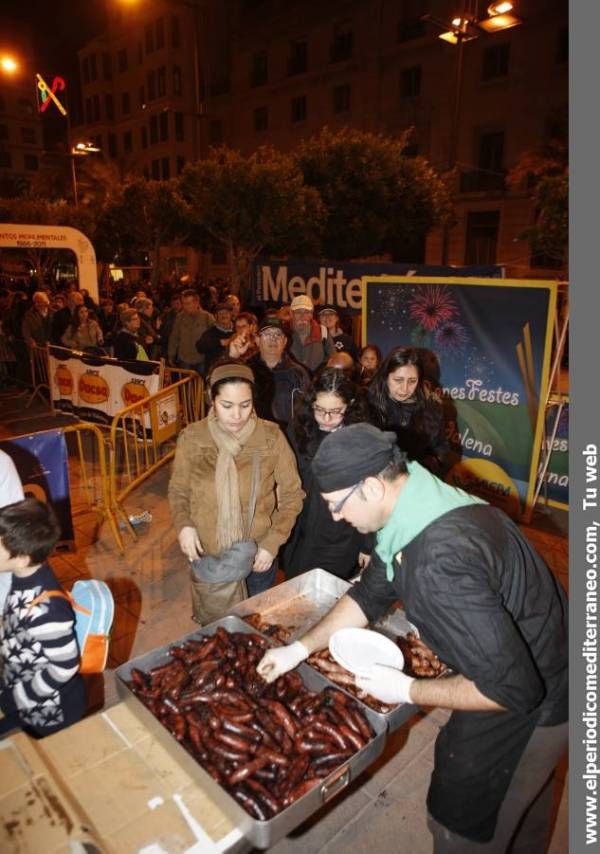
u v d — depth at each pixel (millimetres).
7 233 10602
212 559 2559
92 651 2121
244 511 2584
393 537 1456
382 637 1843
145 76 44875
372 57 28141
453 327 5273
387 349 5816
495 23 11625
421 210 16562
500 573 1388
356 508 1463
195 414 7066
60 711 1990
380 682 1560
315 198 15117
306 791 1396
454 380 5383
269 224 14617
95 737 1588
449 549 1335
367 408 3043
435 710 2852
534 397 4906
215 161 15164
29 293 20984
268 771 1477
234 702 1680
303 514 3076
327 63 30312
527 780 1592
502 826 1638
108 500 4551
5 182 54844
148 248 24266
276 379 3959
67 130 26844
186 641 1995
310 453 2971
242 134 35750
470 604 1274
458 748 1557
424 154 27297
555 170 17547
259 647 1975
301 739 1566
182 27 41969
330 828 2213
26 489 3902
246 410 2418
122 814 1360
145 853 1271
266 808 1378
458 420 5430
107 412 7145
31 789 1300
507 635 1266
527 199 23969
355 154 15672
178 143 43906
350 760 1488
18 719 1957
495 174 25016
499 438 5195
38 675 1896
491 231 25641
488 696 1282
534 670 1297
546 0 22766
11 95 57500
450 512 1412
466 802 1565
